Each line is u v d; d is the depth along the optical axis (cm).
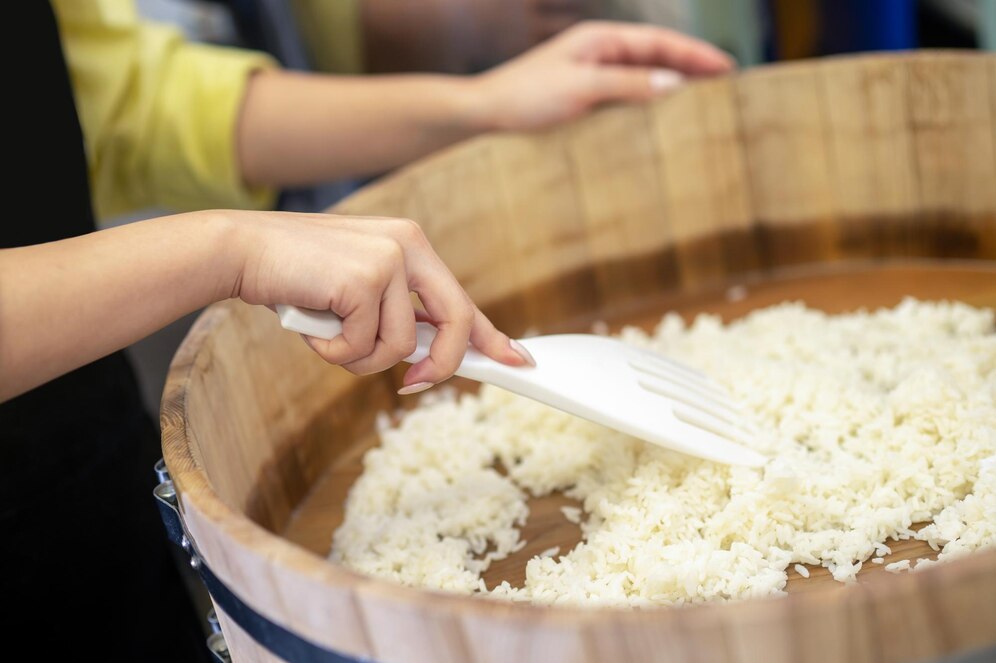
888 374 107
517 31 147
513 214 121
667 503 96
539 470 105
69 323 87
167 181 137
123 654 115
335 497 109
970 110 118
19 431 107
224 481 98
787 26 146
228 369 102
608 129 123
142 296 89
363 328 91
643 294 126
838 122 123
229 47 175
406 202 116
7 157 110
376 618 79
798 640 75
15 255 88
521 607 77
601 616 76
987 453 96
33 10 112
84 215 116
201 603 141
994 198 120
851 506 97
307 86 135
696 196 125
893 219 124
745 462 98
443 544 99
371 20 151
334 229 92
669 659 76
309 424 110
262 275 91
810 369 107
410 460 107
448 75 152
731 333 116
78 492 111
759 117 124
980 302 117
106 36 133
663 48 128
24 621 109
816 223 126
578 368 99
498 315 123
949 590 75
